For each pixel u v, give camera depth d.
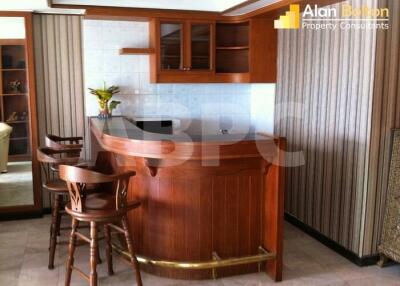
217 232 3.25
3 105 4.58
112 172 3.68
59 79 4.77
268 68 4.87
